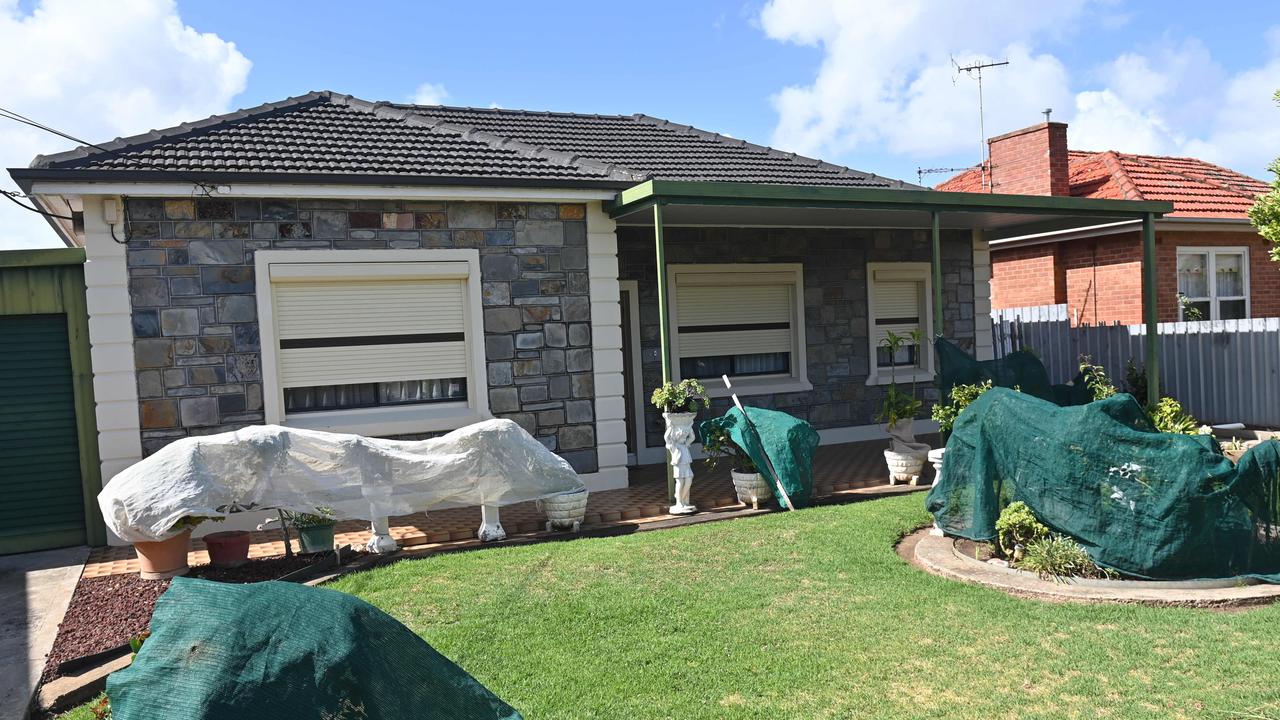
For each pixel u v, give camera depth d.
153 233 9.13
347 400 10.01
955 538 7.97
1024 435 7.07
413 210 10.07
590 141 13.95
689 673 5.17
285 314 9.70
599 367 10.91
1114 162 17.83
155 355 9.16
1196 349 14.88
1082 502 6.80
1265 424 13.97
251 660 3.04
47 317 9.16
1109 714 4.57
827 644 5.57
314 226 9.68
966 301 15.30
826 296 14.20
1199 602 6.21
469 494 8.55
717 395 13.34
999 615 6.01
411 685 3.23
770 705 4.76
